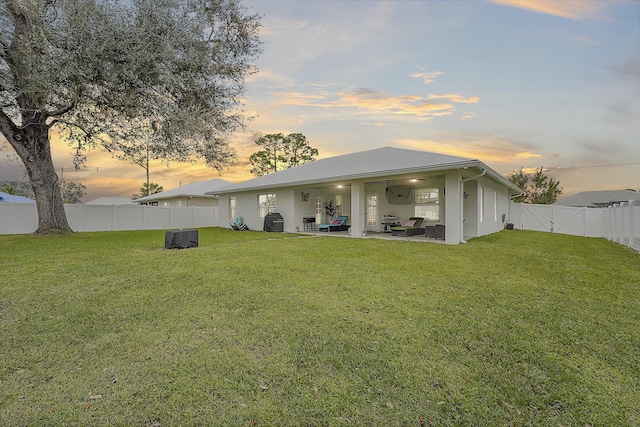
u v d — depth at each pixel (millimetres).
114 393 2197
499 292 4547
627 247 10062
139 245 9898
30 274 5516
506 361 2631
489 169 10375
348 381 2340
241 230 17125
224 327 3289
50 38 7727
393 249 8672
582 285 4992
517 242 10680
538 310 3814
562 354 2768
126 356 2703
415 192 13812
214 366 2531
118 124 10312
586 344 2945
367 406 2072
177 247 8922
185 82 9539
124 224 18141
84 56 7715
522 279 5312
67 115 10047
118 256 7414
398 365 2551
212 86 10422
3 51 8570
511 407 2084
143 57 8336
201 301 4105
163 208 19906
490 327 3309
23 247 8922
